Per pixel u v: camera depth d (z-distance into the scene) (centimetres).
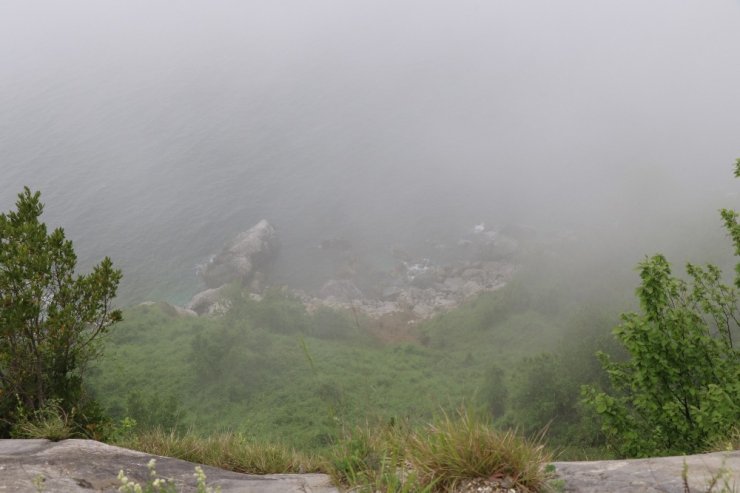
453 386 5697
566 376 4134
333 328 7375
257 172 13988
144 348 6312
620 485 490
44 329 1249
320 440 4062
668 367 1201
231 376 5550
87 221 11625
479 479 483
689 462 528
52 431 754
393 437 538
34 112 18800
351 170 14050
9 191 13025
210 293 8775
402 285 9550
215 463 834
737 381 1159
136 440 936
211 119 18038
